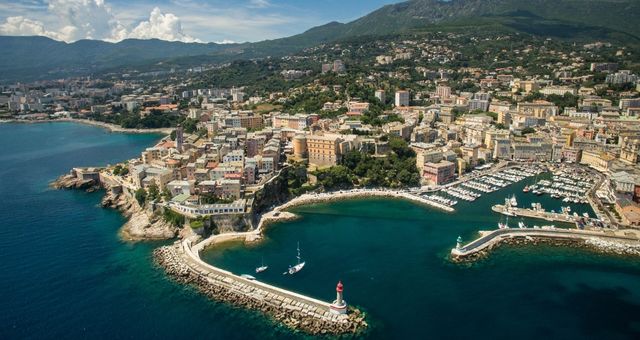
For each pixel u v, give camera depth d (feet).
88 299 588.50
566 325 535.60
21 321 541.34
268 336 510.17
